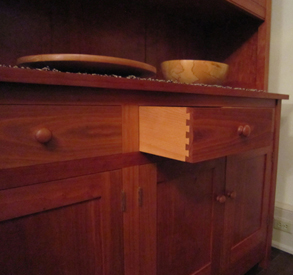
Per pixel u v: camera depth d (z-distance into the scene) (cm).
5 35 72
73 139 51
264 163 106
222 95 75
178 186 73
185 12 108
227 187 89
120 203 60
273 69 131
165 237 72
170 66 90
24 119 44
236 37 116
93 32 90
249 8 97
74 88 49
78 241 55
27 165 46
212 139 53
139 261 66
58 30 82
